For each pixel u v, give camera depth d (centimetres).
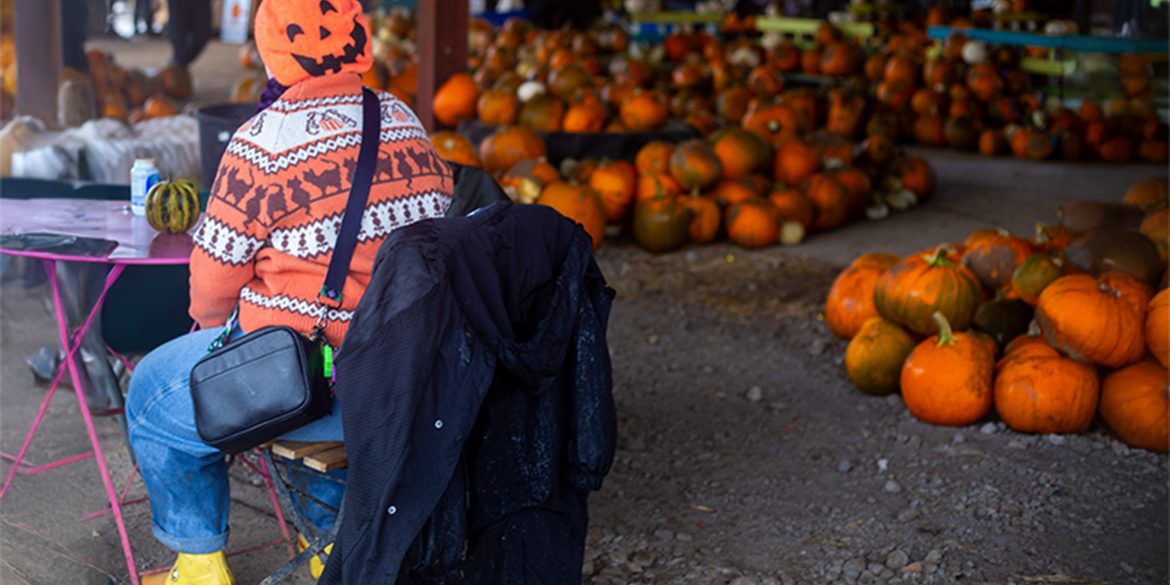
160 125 759
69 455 416
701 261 714
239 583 341
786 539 376
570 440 279
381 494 246
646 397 497
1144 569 354
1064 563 358
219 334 286
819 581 350
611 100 890
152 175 372
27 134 637
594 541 373
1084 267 507
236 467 418
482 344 254
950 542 372
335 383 266
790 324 600
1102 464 425
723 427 465
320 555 322
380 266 249
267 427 264
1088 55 1116
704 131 903
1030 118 1087
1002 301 498
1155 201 601
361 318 247
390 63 991
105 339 364
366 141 271
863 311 543
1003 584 346
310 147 264
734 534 379
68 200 402
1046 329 454
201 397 267
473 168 357
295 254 268
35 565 336
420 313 245
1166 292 442
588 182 743
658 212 716
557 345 267
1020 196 897
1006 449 439
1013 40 1128
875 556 364
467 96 852
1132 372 442
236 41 1120
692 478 420
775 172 811
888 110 1163
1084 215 598
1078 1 1191
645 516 391
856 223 816
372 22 1467
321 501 294
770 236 736
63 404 457
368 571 246
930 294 477
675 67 1266
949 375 451
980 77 1138
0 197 407
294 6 263
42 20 810
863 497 404
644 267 700
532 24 1430
